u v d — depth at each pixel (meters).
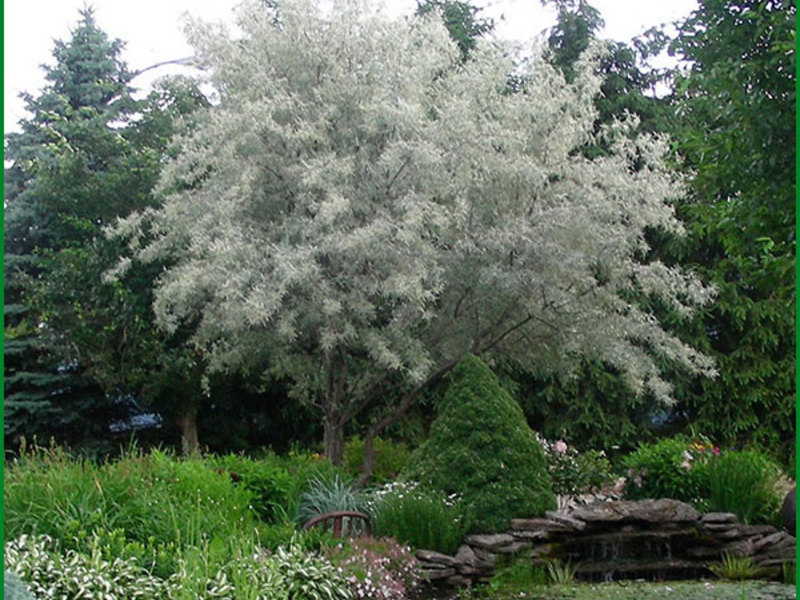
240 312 7.63
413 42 9.21
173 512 5.73
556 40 14.88
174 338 11.84
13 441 12.55
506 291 8.48
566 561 7.02
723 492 8.04
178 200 8.95
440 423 7.58
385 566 5.96
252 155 8.48
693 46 6.29
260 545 5.90
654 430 13.88
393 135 8.47
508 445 7.33
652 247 13.46
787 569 6.96
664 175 8.86
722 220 6.37
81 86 15.69
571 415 13.48
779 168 5.71
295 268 7.54
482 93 8.98
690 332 13.02
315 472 7.56
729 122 6.16
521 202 8.80
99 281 11.55
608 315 9.20
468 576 6.44
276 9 11.09
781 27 5.33
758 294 13.36
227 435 13.03
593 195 8.48
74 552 5.15
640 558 7.25
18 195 15.05
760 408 13.49
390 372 8.84
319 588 5.45
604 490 8.92
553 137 9.00
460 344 9.32
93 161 13.26
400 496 6.87
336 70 8.55
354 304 7.95
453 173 8.41
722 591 6.25
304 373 9.52
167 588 4.97
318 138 8.27
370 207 8.37
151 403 12.12
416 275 7.70
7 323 13.87
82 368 12.60
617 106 14.16
